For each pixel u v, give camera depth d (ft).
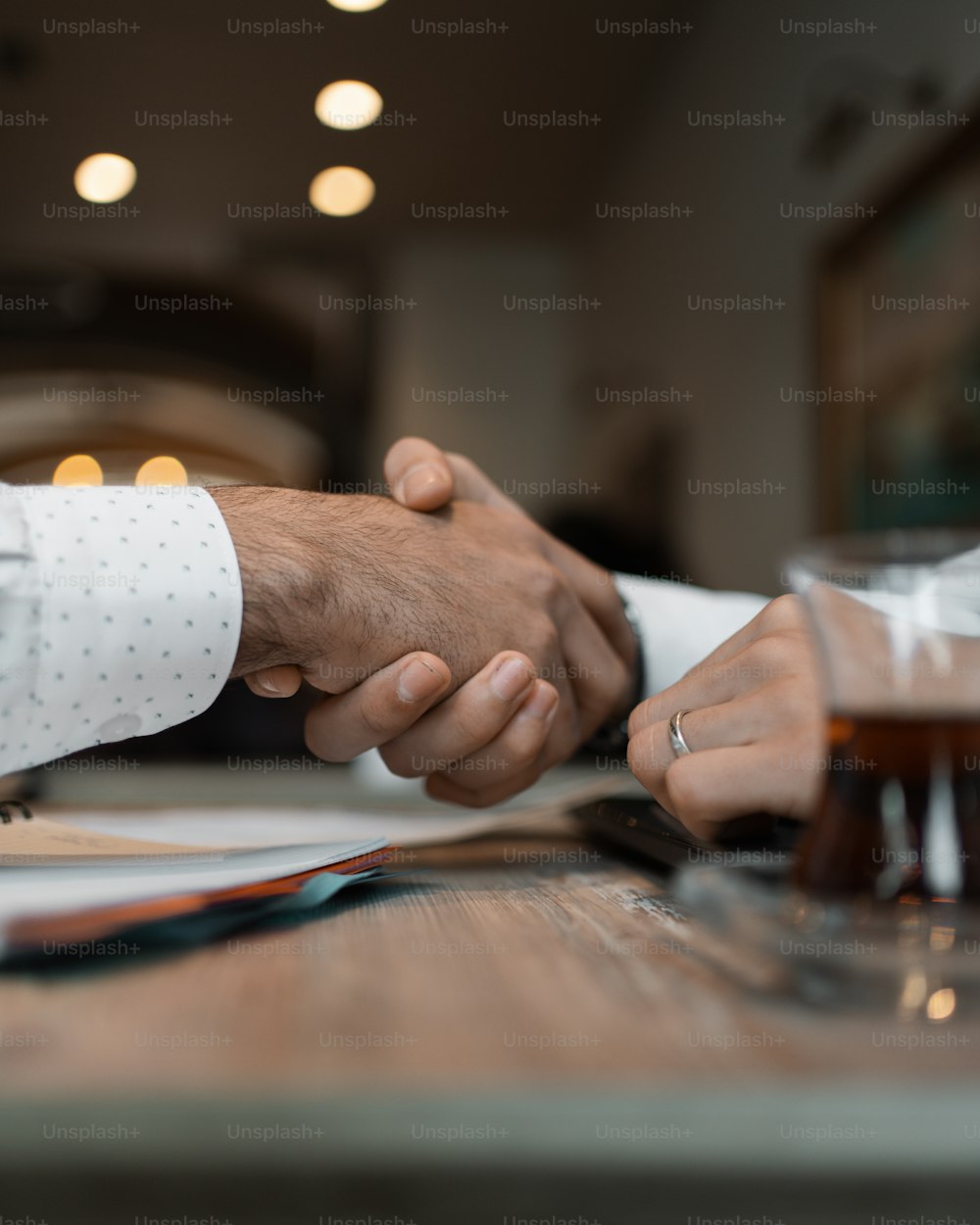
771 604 1.55
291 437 14.62
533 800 2.45
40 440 14.35
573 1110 0.57
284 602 1.65
